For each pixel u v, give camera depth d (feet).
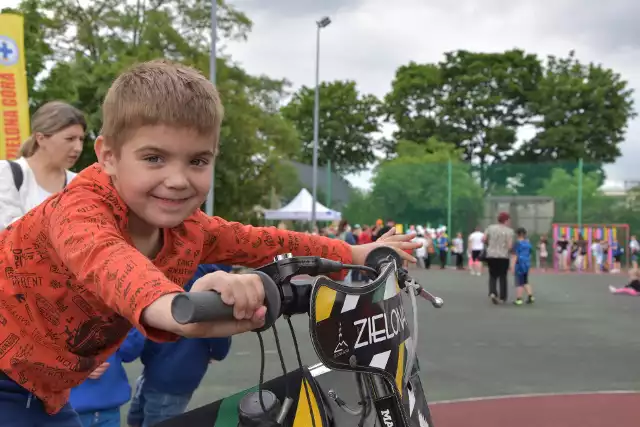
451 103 185.37
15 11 78.69
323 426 4.84
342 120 206.39
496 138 178.50
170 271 5.19
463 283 60.39
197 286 3.34
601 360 22.26
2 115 26.68
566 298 46.01
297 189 113.91
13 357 5.30
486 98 180.96
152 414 9.30
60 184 9.36
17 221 5.19
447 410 16.05
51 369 5.38
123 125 4.29
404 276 5.49
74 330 5.18
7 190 8.78
